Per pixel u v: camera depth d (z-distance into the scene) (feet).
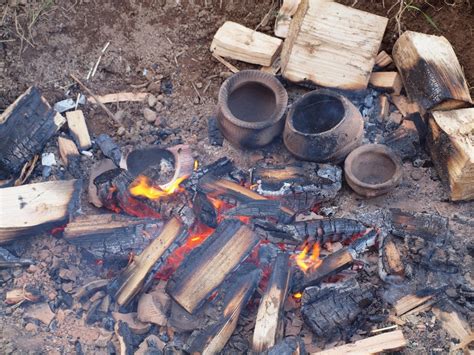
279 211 12.06
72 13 14.40
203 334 10.65
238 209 12.04
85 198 12.76
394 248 11.59
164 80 14.40
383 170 12.67
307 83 13.56
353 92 13.46
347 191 12.92
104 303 11.32
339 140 12.17
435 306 11.02
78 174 13.02
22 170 12.97
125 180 12.26
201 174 12.65
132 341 10.87
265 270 11.51
